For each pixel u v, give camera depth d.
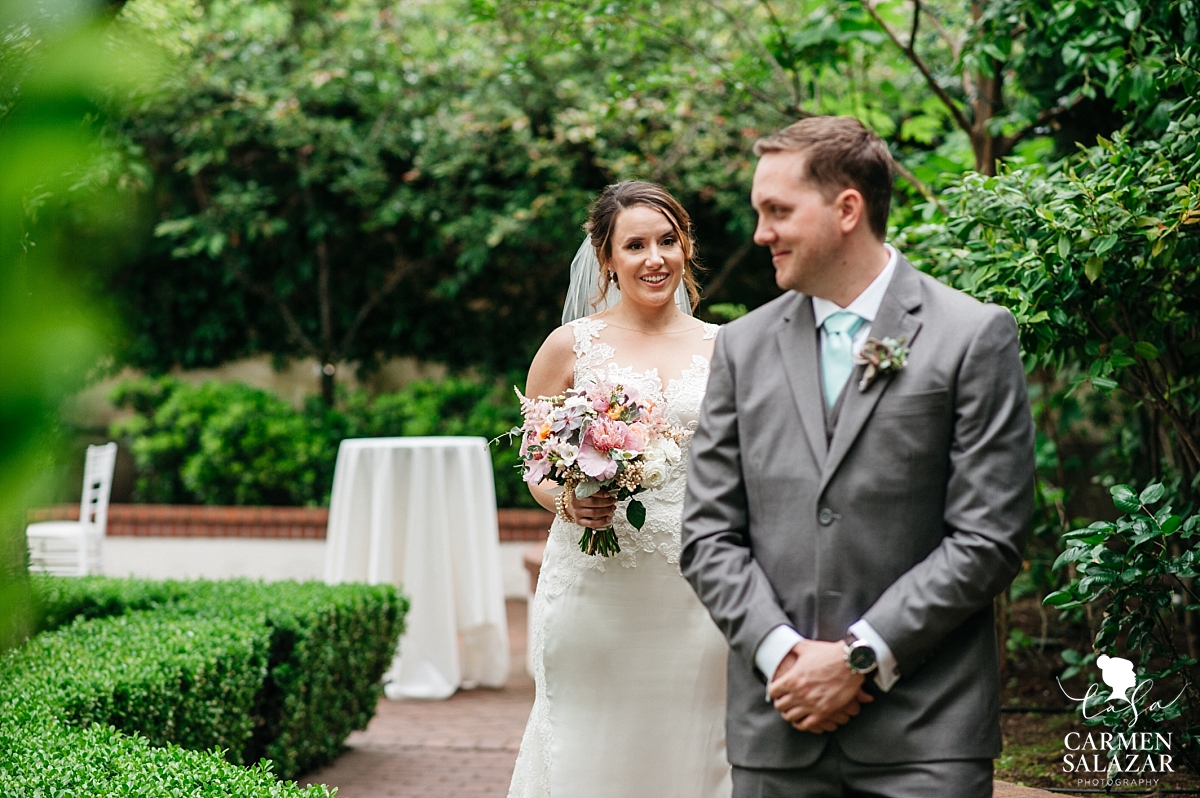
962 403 1.71
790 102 6.39
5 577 0.42
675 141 8.10
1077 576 4.67
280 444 9.52
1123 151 3.17
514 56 5.47
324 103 9.48
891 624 1.64
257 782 2.32
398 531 5.78
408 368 10.81
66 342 0.35
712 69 5.74
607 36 5.26
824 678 1.66
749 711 1.80
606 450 2.54
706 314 9.88
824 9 5.09
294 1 9.41
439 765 4.50
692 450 1.92
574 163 8.56
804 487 1.76
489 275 10.50
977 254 3.24
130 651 3.35
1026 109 4.52
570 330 3.05
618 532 2.80
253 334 10.70
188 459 9.64
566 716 2.83
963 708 1.68
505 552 9.30
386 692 5.73
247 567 9.34
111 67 0.37
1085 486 7.46
